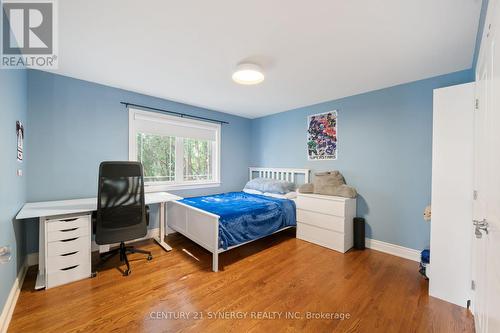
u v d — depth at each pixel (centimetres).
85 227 221
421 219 267
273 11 149
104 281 216
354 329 156
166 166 369
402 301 189
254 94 328
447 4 140
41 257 210
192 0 138
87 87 283
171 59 220
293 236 360
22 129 217
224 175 446
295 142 411
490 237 108
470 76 233
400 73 249
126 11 149
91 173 288
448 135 189
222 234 246
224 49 200
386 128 294
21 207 218
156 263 256
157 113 345
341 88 299
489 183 112
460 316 170
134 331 152
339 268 247
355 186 325
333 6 143
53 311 171
